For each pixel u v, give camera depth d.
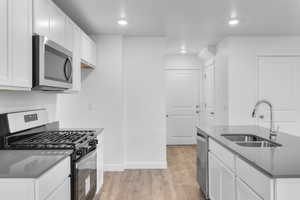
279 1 2.89
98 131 3.07
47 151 1.97
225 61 4.53
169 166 4.68
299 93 4.54
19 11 1.78
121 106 4.36
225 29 4.09
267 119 4.50
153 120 4.56
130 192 3.37
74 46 3.05
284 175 1.36
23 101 2.46
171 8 3.11
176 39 4.79
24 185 1.41
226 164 2.24
